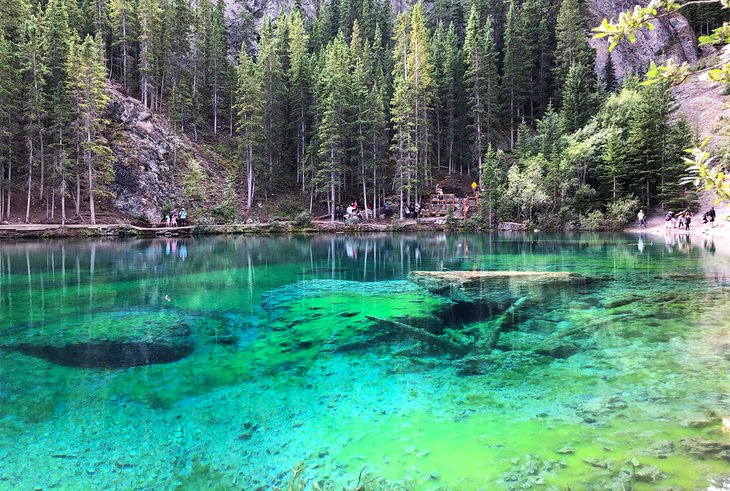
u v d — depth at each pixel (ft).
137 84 154.81
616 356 17.93
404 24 156.56
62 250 70.38
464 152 161.07
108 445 11.88
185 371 17.44
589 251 60.54
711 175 8.32
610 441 11.21
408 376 16.63
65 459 11.21
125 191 120.26
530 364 17.51
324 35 203.51
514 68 163.63
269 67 144.25
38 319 25.86
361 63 162.50
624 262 47.75
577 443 11.22
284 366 17.98
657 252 57.26
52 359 18.92
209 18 176.24
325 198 141.79
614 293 30.86
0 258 58.13
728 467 9.76
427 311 27.35
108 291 34.91
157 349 20.26
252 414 13.62
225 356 19.29
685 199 103.96
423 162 138.10
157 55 151.84
